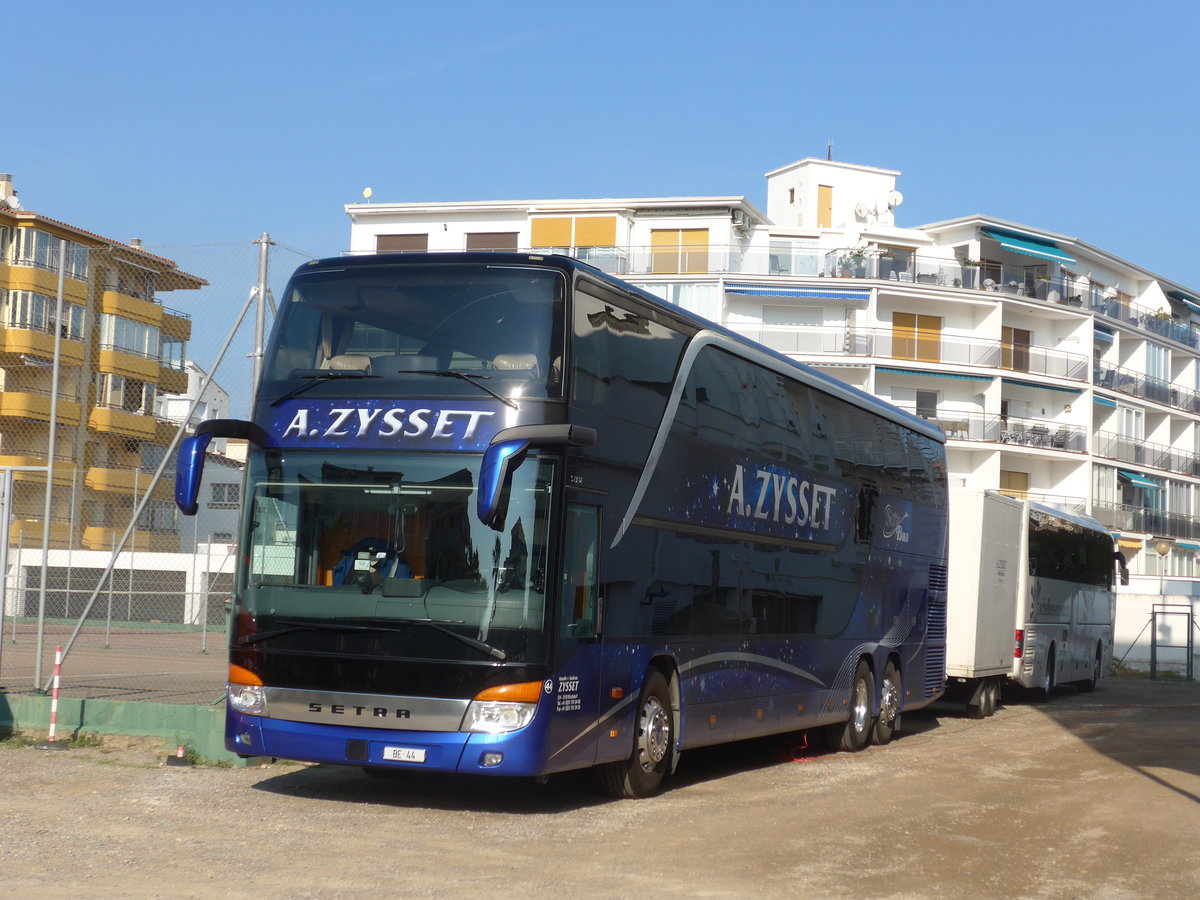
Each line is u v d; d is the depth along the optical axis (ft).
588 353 38.45
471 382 37.11
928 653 69.15
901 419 66.33
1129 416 233.14
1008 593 86.07
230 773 42.98
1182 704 98.73
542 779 36.06
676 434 43.52
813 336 205.57
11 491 52.16
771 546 50.65
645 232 212.84
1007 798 44.55
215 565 124.57
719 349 47.16
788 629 51.96
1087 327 222.07
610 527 39.09
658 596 41.91
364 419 37.58
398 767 35.73
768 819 38.04
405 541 36.60
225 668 81.00
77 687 59.93
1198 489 257.75
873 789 45.85
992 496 81.20
